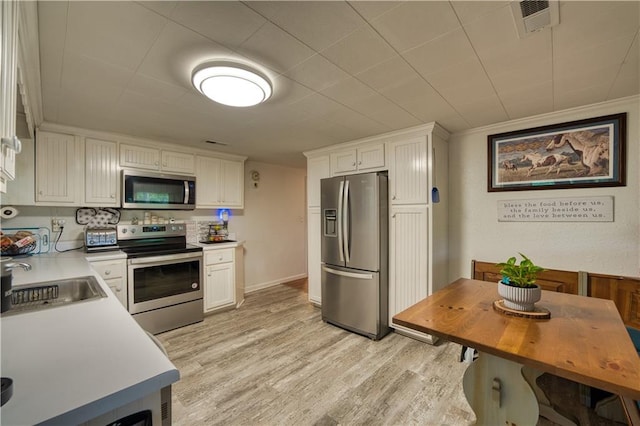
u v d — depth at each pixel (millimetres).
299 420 1703
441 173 2877
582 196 2324
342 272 3033
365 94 2006
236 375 2166
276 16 1223
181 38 1368
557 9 1183
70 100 2055
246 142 3287
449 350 2561
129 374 671
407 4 1156
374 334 2779
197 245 3506
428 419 1707
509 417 1298
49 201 2574
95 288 1491
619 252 2184
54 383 628
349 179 2996
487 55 1531
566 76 1768
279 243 5066
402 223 2852
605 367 947
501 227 2727
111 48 1436
